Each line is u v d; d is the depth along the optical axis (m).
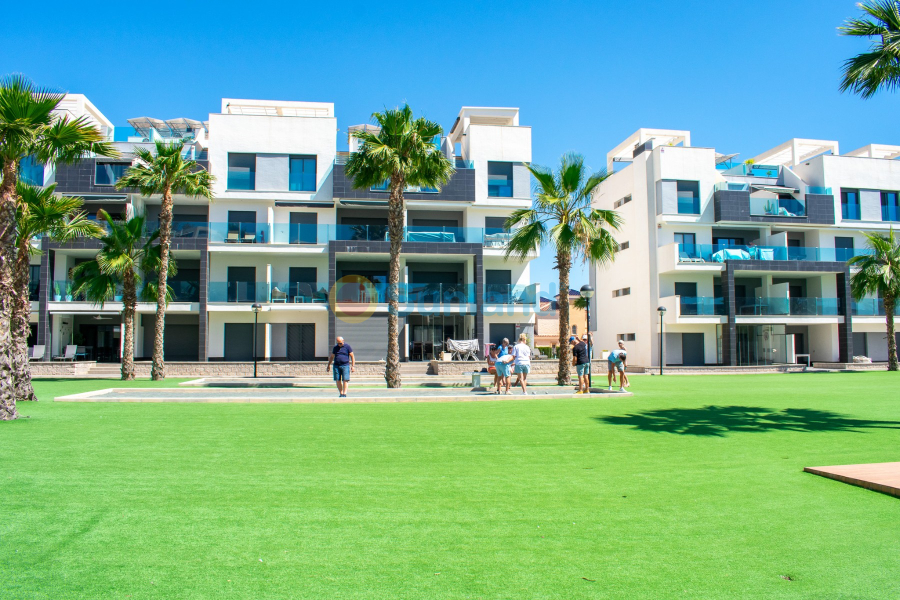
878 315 32.91
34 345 25.66
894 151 40.03
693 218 32.59
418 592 3.29
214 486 5.52
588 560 3.83
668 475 6.19
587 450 7.52
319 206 28.61
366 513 4.78
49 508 4.71
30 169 26.89
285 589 3.29
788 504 5.14
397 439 8.23
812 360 34.69
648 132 37.81
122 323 27.67
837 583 3.51
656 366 32.41
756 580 3.54
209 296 26.75
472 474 6.18
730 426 9.59
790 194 34.22
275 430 8.91
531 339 29.39
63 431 8.53
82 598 3.13
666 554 3.96
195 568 3.58
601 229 17.33
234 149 28.70
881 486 5.48
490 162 30.45
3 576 3.40
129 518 4.52
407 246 27.72
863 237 34.81
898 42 10.35
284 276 28.70
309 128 29.27
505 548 4.04
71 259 28.48
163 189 20.88
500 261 30.38
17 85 10.02
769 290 33.44
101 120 33.72
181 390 15.61
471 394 14.97
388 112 17.14
